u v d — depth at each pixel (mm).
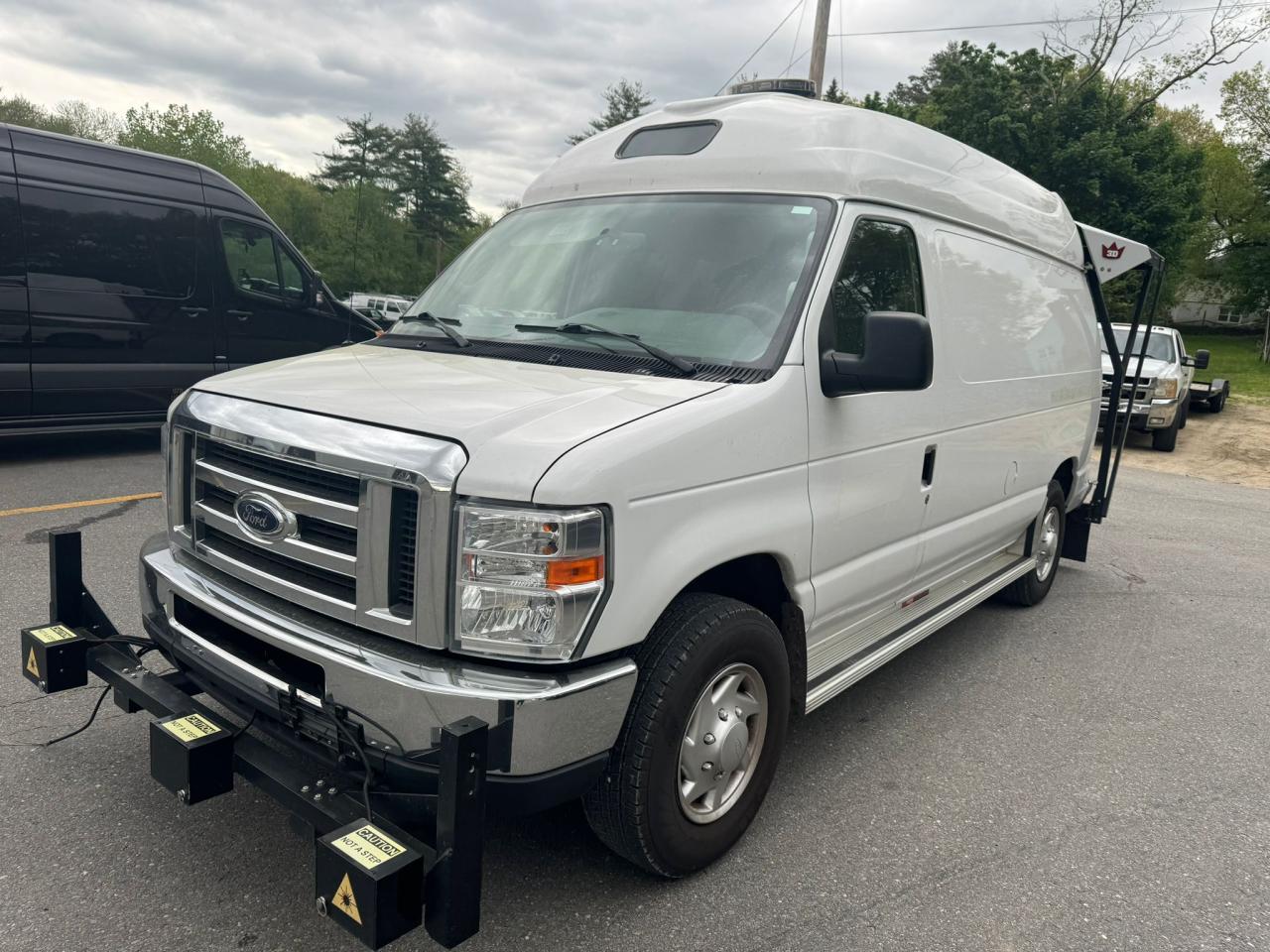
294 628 2615
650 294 3424
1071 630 5977
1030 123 25219
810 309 3197
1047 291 5441
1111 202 24938
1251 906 3143
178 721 2719
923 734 4316
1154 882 3252
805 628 3340
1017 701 4770
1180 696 4977
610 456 2447
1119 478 12773
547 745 2387
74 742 3645
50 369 8219
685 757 2873
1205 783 4012
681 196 3730
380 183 78312
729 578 3250
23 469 8352
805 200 3498
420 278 77000
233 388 3000
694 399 2807
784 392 3037
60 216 8141
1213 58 30078
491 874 3025
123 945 2596
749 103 3869
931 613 4547
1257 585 7352
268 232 9703
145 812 3221
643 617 2549
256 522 2752
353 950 2623
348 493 2521
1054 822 3605
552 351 3285
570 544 2350
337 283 72250
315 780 2537
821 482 3264
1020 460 5105
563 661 2402
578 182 4117
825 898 3020
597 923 2814
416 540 2383
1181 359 15719
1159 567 7793
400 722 2387
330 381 2953
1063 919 3006
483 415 2527
